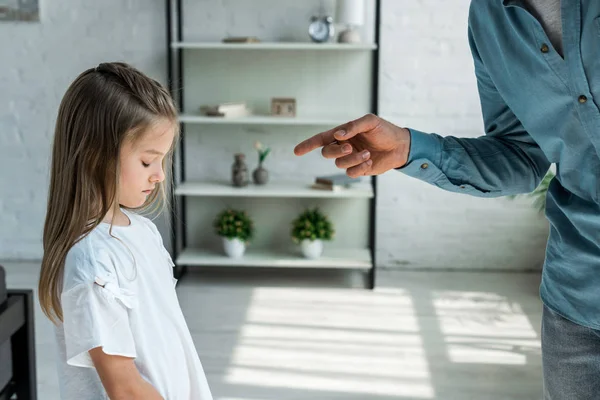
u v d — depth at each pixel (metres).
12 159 4.23
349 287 3.94
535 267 4.23
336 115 4.04
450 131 4.12
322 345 3.14
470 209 4.20
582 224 1.24
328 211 4.22
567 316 1.29
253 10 4.03
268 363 2.94
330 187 3.88
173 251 3.97
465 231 4.22
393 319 3.46
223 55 4.08
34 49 4.12
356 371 2.88
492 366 2.94
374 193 3.82
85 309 1.08
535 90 1.21
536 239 4.20
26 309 1.62
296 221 3.99
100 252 1.13
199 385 1.29
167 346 1.22
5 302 1.57
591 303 1.26
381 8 4.02
